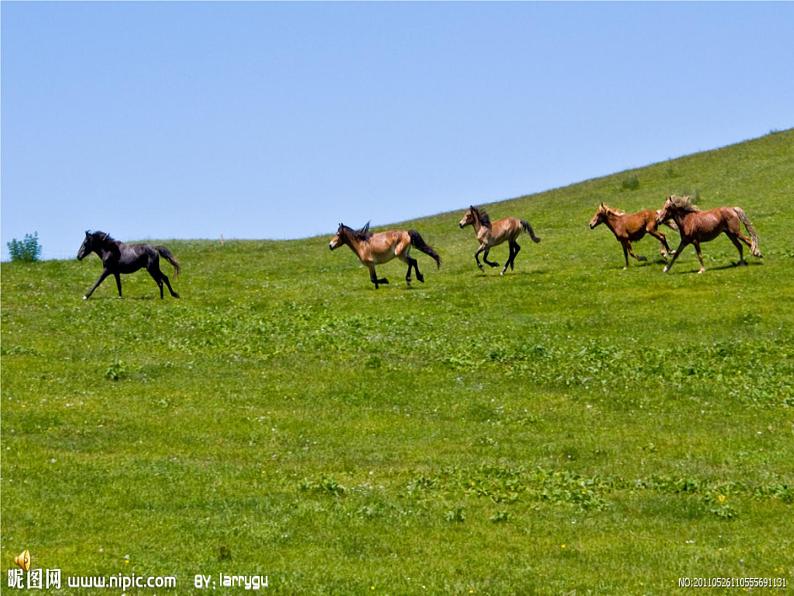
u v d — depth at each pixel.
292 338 34.09
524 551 17.89
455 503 20.44
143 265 41.69
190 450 23.95
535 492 20.95
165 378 29.67
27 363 30.58
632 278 40.97
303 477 22.20
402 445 24.33
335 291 42.69
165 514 19.78
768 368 29.33
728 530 18.84
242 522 19.30
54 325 35.97
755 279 39.00
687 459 23.03
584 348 31.83
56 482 21.47
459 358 31.14
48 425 25.36
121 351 32.53
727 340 32.22
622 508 20.16
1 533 18.67
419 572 16.84
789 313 34.47
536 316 36.53
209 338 34.19
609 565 17.16
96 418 25.91
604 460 23.14
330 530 18.91
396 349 32.47
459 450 23.94
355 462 23.19
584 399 27.45
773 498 20.44
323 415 26.50
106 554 17.67
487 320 36.28
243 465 23.00
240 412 26.67
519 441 24.50
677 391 27.80
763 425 25.16
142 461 22.94
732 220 41.06
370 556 17.67
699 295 37.41
